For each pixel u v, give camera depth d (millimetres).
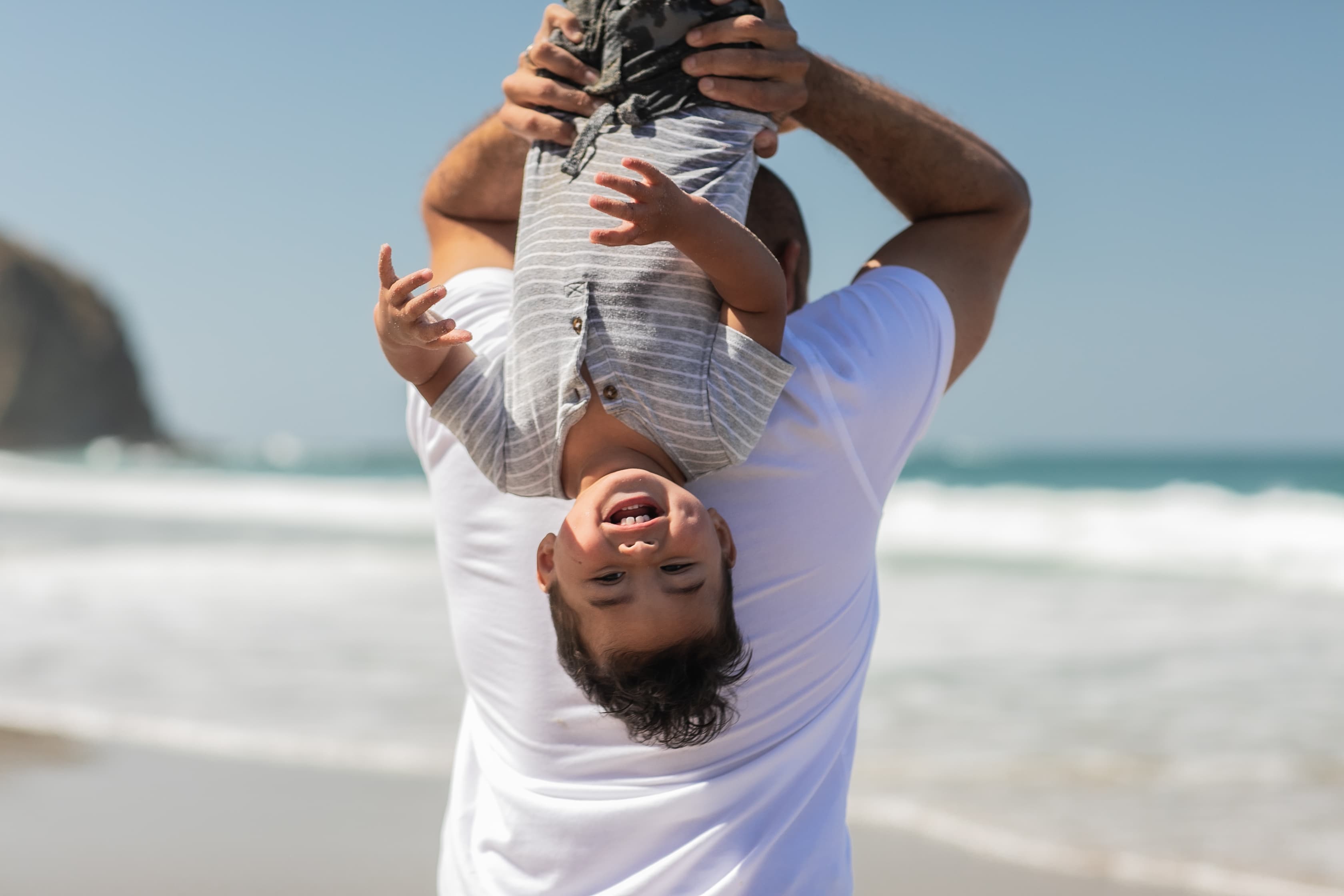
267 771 5133
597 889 1721
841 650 1791
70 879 3986
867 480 1760
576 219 1734
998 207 1986
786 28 1810
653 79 1809
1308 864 3945
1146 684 6461
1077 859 4066
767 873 1678
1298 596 9758
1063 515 16250
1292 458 67938
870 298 1801
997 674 6754
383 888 3883
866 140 1946
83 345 92000
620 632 1578
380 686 6516
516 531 1841
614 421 1657
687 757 1714
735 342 1634
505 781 1846
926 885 3912
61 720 5902
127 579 10922
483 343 1902
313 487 28047
